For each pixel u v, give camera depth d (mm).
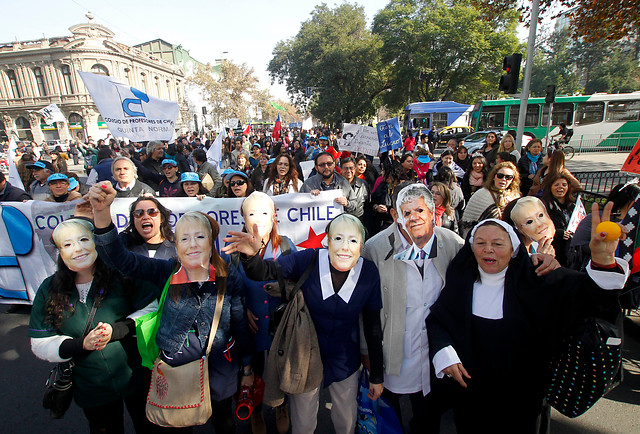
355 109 40219
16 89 43250
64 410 2027
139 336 1995
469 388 2039
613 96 20625
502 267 1877
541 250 2291
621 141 20719
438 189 3992
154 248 2799
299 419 2156
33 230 4062
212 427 2736
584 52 55344
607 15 9461
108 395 2061
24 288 4199
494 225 1868
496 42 31031
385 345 2164
